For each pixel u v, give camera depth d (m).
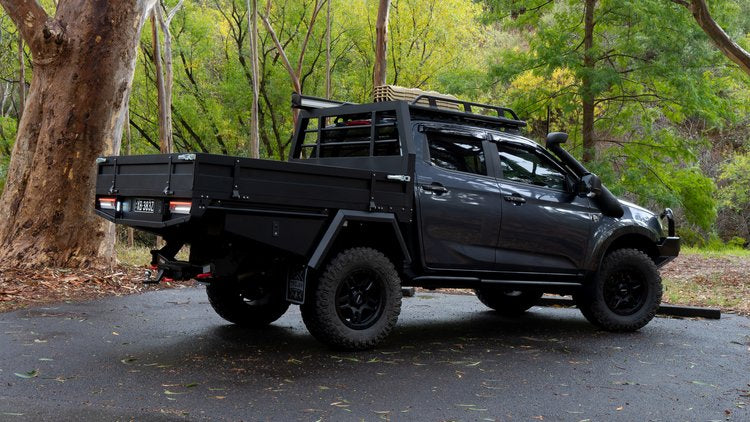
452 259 6.57
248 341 6.29
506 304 8.62
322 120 7.22
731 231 34.31
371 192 5.94
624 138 28.41
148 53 29.31
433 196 6.45
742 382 5.33
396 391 4.79
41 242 10.04
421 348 6.29
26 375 4.81
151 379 4.84
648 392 4.98
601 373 5.52
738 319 8.55
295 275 5.80
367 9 30.30
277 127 33.38
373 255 6.02
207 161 5.04
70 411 4.06
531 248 7.02
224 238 5.45
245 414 4.14
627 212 7.73
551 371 5.53
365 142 6.77
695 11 12.81
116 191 5.89
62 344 5.82
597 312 7.41
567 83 22.94
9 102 33.12
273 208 5.43
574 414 4.39
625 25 20.80
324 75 31.27
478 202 6.69
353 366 5.46
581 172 7.49
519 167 7.17
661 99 21.41
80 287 9.03
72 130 10.09
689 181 23.05
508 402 4.62
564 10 21.97
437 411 4.36
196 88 31.84
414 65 30.70
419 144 6.53
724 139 33.75
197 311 7.87
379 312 6.09
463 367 5.57
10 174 10.36
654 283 7.60
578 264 7.29
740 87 24.81
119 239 25.91
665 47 19.75
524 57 21.75
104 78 10.16
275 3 30.52
